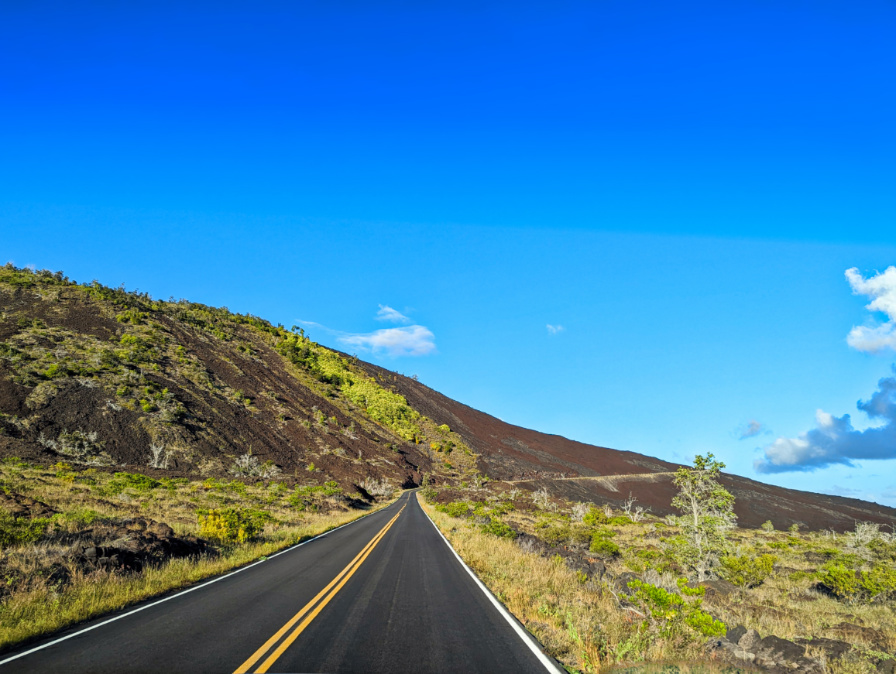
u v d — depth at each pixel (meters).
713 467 22.97
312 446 103.50
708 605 12.00
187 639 6.62
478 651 6.65
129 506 24.70
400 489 104.19
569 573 14.29
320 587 10.60
